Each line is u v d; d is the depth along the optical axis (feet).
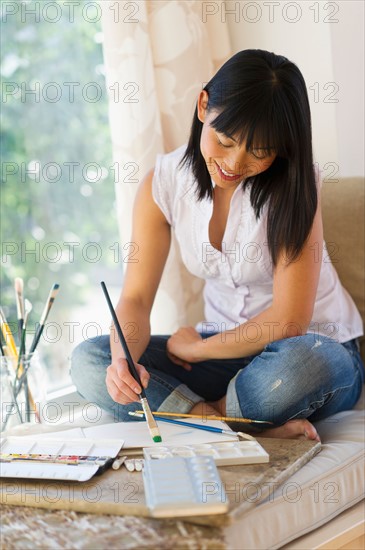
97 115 8.04
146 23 5.96
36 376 4.77
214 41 6.58
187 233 5.09
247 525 3.48
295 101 4.14
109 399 4.91
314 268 4.71
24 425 4.61
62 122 7.95
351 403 5.02
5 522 3.49
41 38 7.74
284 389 4.43
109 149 8.21
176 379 4.94
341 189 5.74
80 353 4.99
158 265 5.24
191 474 3.51
